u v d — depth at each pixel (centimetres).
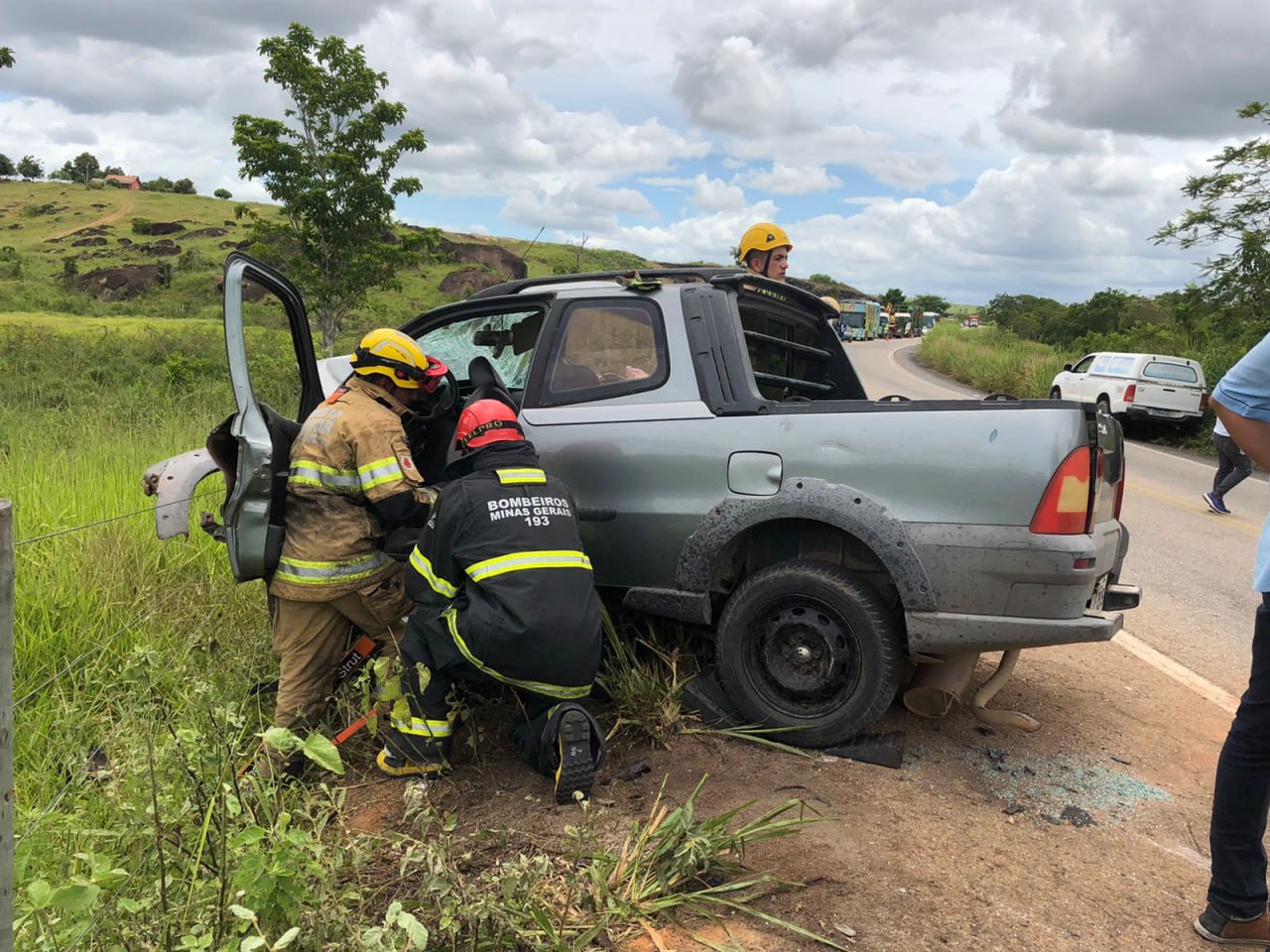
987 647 317
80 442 684
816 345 498
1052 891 260
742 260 515
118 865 198
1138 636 528
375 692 317
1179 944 239
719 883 255
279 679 353
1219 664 481
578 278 411
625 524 365
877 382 2677
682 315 370
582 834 243
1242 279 2059
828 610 332
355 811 299
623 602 374
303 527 324
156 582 443
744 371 358
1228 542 830
